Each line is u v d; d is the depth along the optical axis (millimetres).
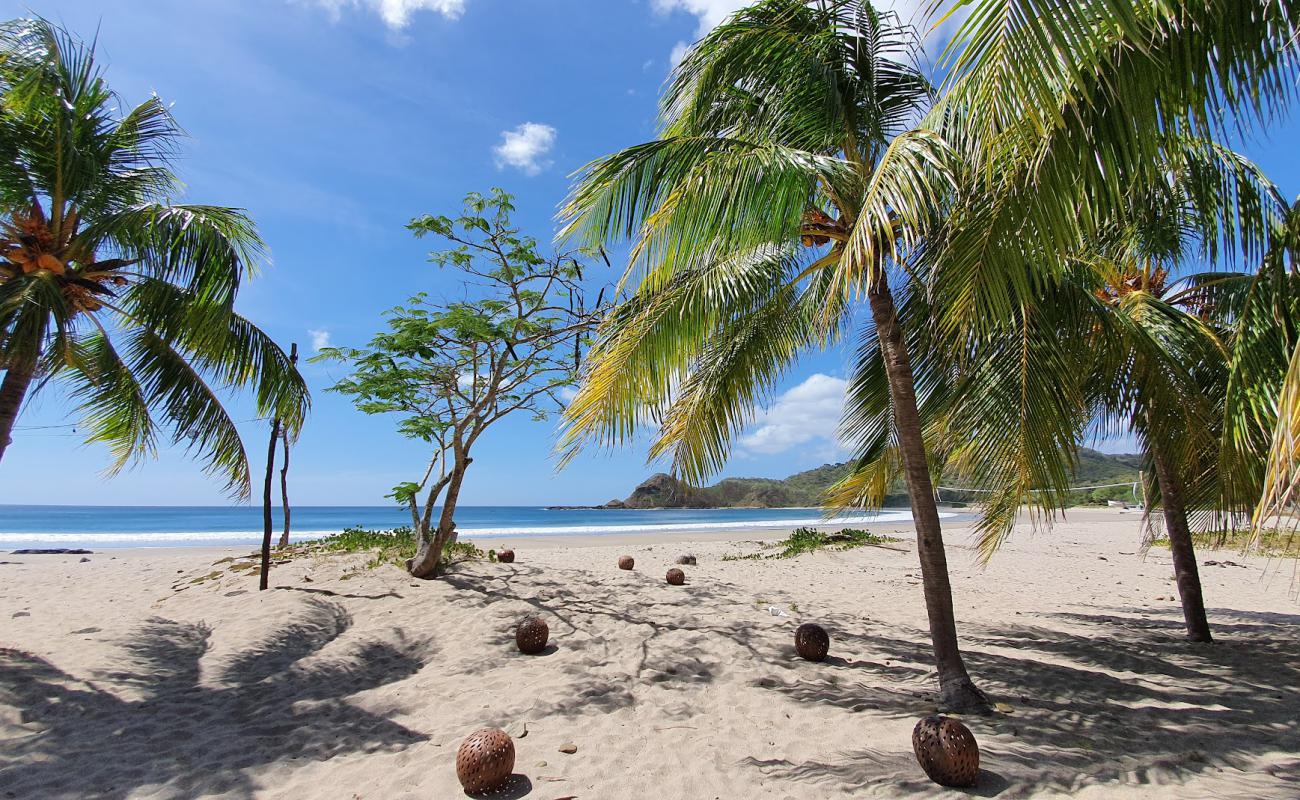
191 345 6969
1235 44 2555
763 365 6188
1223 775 3625
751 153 4168
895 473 7445
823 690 5336
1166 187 5418
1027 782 3508
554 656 6340
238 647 6488
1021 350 5090
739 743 4234
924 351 5855
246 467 8773
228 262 6125
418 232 8344
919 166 3521
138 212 5871
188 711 4910
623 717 4738
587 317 7730
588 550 18078
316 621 7383
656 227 4051
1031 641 7188
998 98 2441
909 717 4656
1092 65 2287
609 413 5180
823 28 4789
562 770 3838
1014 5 2203
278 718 4762
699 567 13797
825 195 4953
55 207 6129
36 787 3660
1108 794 3387
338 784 3697
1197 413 5512
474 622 7383
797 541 17516
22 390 6027
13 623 7312
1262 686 5449
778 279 5926
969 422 5301
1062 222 2936
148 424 8492
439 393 9633
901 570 13500
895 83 5145
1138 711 4766
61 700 5012
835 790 3512
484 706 4961
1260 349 4059
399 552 10430
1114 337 5340
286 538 11844
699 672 5855
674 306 5227
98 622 7387
